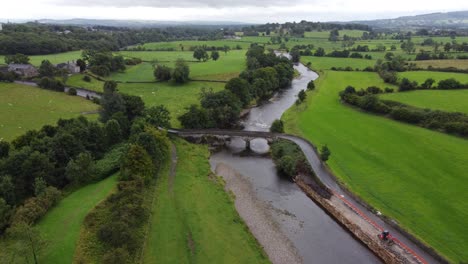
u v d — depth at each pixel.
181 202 65.81
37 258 45.00
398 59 198.50
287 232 60.47
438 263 51.16
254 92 144.00
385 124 109.31
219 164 88.50
